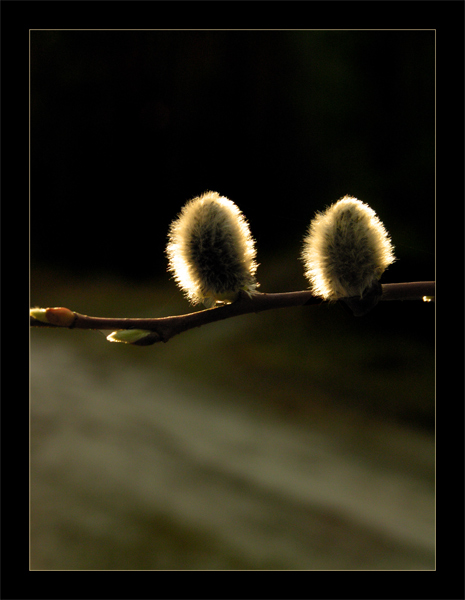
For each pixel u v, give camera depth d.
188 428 1.23
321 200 1.64
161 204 2.23
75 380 1.52
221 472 1.04
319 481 1.03
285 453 1.14
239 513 0.91
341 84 1.64
